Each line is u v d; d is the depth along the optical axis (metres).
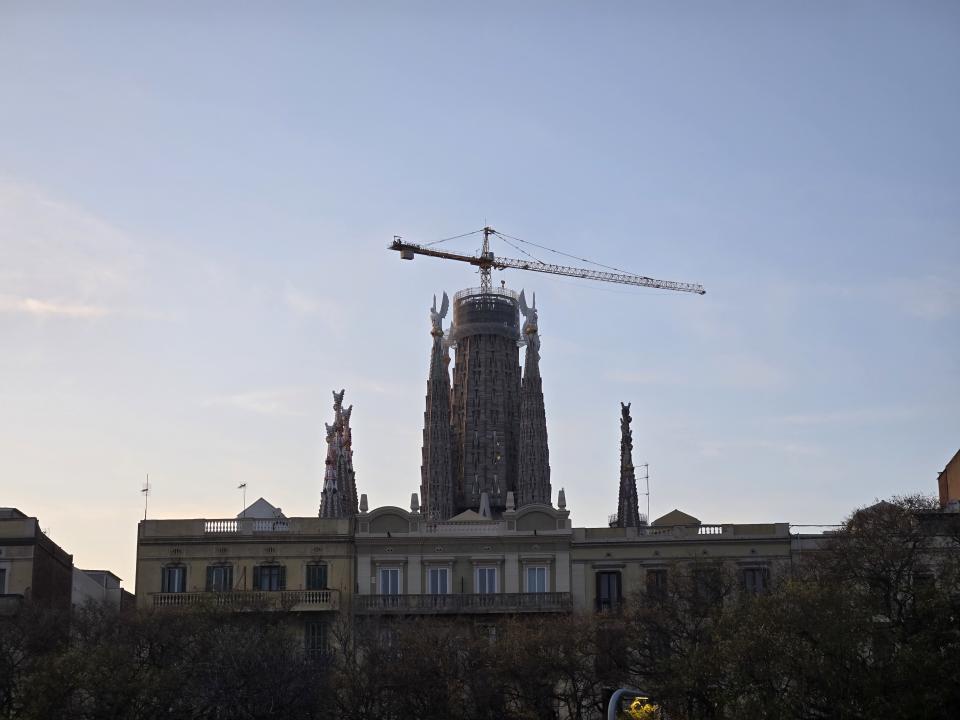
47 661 120.38
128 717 119.81
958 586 110.31
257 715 123.94
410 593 144.38
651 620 127.50
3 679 123.88
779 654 105.19
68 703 119.88
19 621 129.50
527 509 146.50
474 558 145.25
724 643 107.81
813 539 143.50
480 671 126.50
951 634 104.94
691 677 111.19
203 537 145.25
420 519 147.00
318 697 125.19
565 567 144.62
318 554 145.12
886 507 127.25
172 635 128.75
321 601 142.25
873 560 120.00
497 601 143.00
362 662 133.00
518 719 124.81
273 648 127.31
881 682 102.31
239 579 144.50
